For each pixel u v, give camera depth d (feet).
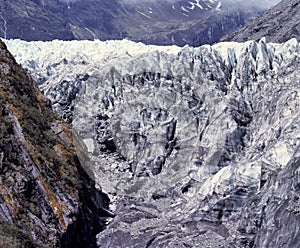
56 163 135.13
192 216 160.56
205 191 169.58
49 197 122.21
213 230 154.61
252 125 199.11
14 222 107.86
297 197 141.49
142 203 179.42
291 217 139.85
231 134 193.47
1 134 119.96
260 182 159.12
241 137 194.80
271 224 143.64
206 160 189.26
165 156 203.00
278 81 205.36
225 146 190.80
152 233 155.02
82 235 135.13
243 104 205.46
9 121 126.11
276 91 201.05
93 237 148.66
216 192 161.99
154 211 173.99
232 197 159.43
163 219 166.71
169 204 179.11
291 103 186.80
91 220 144.66
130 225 160.66
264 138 184.65
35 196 118.52
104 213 167.43
